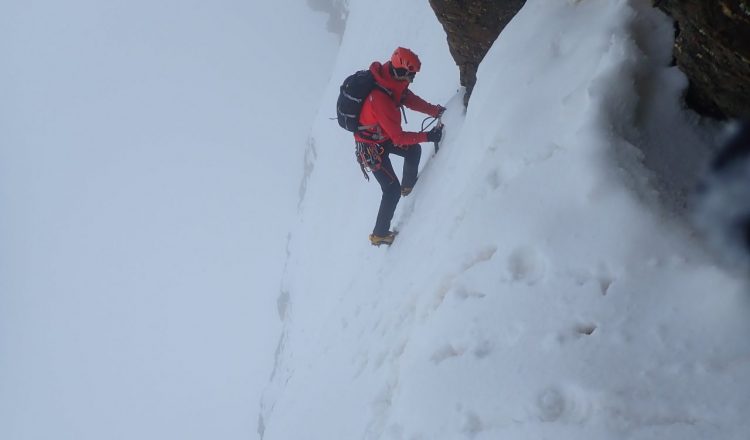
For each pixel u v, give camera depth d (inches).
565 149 112.1
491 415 101.3
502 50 151.8
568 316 100.9
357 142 195.5
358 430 139.0
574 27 132.6
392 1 595.2
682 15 98.2
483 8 177.5
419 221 189.9
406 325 146.5
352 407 152.1
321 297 426.6
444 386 110.1
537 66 135.6
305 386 233.6
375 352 157.9
